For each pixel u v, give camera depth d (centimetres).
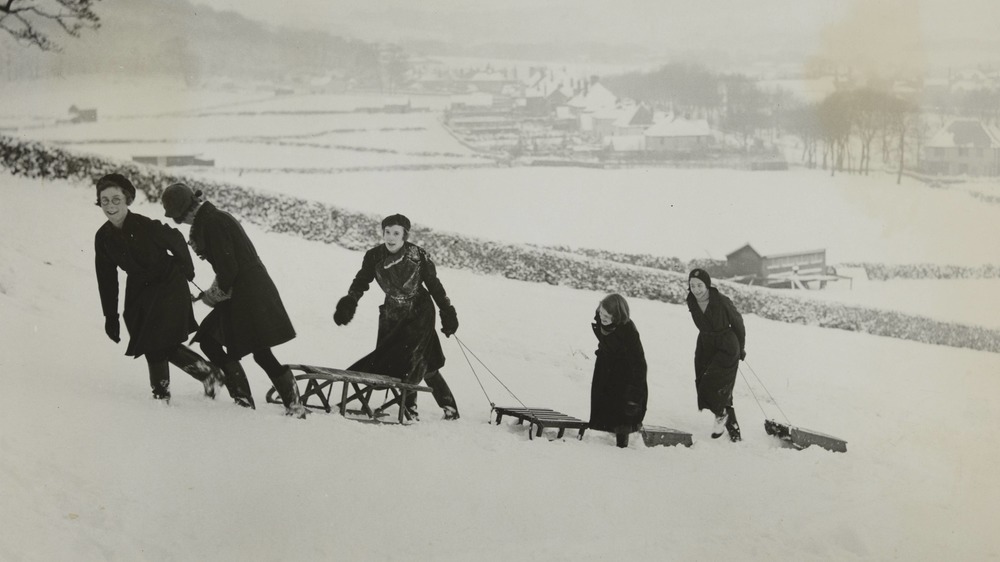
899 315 2648
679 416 1173
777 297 2564
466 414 928
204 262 1794
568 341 1778
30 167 2109
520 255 2419
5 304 1057
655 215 3056
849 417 1405
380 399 895
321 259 2092
